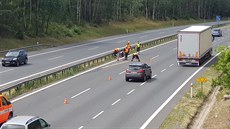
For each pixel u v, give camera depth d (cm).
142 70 4600
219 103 3722
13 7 8569
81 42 9275
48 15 9231
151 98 3762
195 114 3322
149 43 8594
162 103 3566
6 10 8112
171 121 3006
